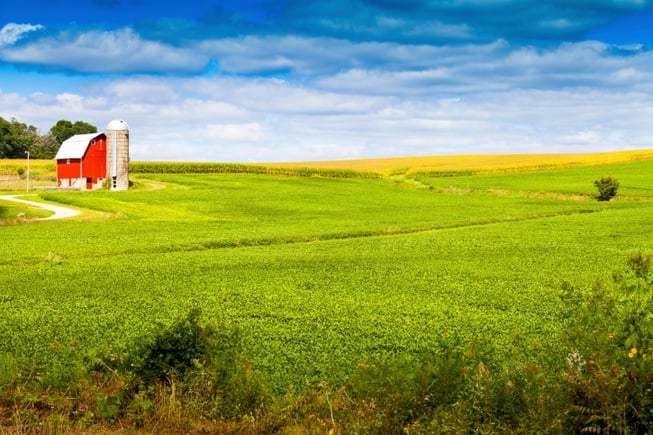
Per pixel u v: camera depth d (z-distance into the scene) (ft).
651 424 38.47
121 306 93.50
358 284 110.83
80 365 56.39
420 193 340.59
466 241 166.50
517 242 163.22
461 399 41.75
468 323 83.76
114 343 72.28
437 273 121.08
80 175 353.31
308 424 43.60
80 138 362.53
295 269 125.29
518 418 40.34
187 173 426.92
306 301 97.19
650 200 288.10
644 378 38.93
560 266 128.67
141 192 307.99
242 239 168.45
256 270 124.36
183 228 195.72
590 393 39.11
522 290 105.29
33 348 69.87
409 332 78.79
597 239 167.53
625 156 519.60
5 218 205.77
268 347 70.95
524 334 77.77
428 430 40.32
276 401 46.57
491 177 418.51
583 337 42.11
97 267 127.34
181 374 47.88
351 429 41.88
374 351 70.49
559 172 431.84
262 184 366.43
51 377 52.42
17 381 51.31
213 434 43.39
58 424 43.68
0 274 119.24
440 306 93.81
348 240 173.17
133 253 148.56
